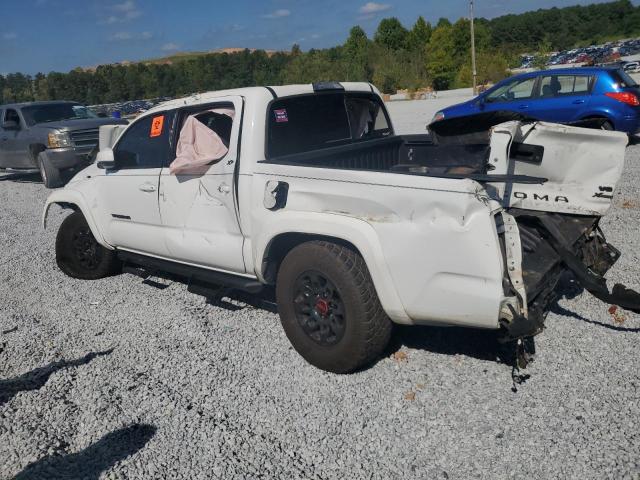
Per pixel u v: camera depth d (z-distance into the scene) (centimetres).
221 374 412
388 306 369
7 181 1529
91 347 471
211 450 331
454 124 514
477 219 325
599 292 389
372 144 523
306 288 403
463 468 302
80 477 317
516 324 327
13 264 728
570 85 1169
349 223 371
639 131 1141
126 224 556
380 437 332
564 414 337
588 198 455
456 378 384
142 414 371
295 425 348
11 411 385
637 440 310
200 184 470
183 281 611
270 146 451
